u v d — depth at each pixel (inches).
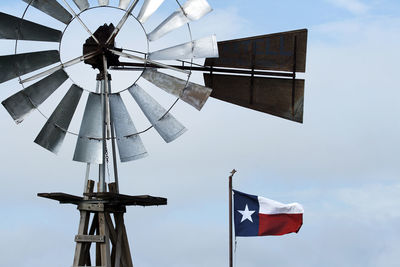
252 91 845.8
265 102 846.5
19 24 762.2
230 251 871.1
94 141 762.2
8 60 760.3
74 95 770.2
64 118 764.6
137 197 753.0
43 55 769.6
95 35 770.2
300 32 845.2
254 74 845.8
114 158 772.0
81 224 763.4
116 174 774.5
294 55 844.0
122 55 762.2
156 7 773.9
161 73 778.2
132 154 764.0
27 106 758.5
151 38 775.1
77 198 754.8
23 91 756.6
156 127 769.6
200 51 770.8
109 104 772.0
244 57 845.8
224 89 846.5
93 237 756.6
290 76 845.8
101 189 765.3
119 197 749.3
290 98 845.2
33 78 756.0
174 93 770.8
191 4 771.4
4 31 760.3
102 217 760.3
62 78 768.9
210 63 844.0
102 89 768.9
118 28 763.4
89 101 770.8
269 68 847.1
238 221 888.9
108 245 758.5
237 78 845.2
